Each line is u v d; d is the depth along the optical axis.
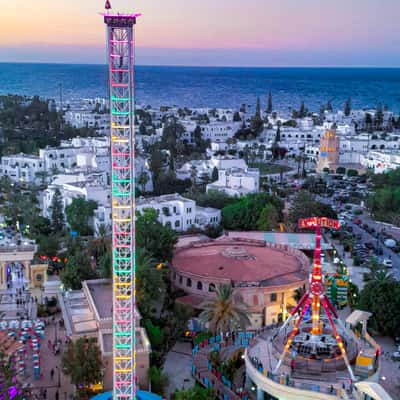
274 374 97.62
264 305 133.12
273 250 163.38
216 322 116.06
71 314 115.94
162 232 152.75
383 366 114.94
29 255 149.62
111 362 99.56
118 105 84.62
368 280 159.00
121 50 83.75
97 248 165.62
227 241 170.25
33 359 111.06
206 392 95.69
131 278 86.75
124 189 85.81
